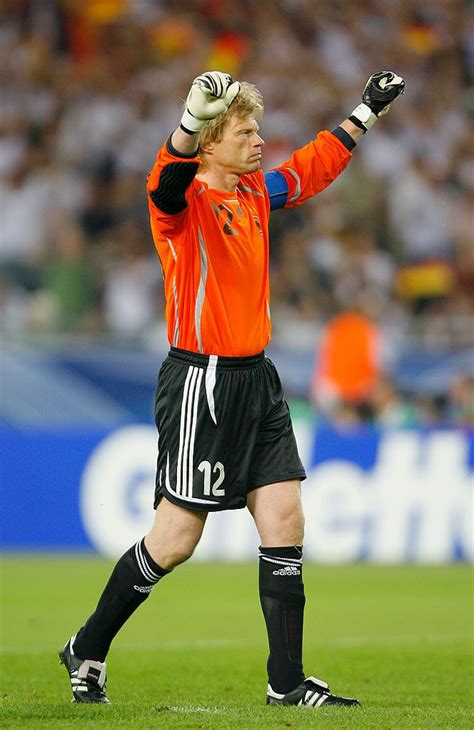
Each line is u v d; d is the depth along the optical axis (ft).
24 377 174.19
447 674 74.28
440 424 159.63
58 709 54.29
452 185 239.50
